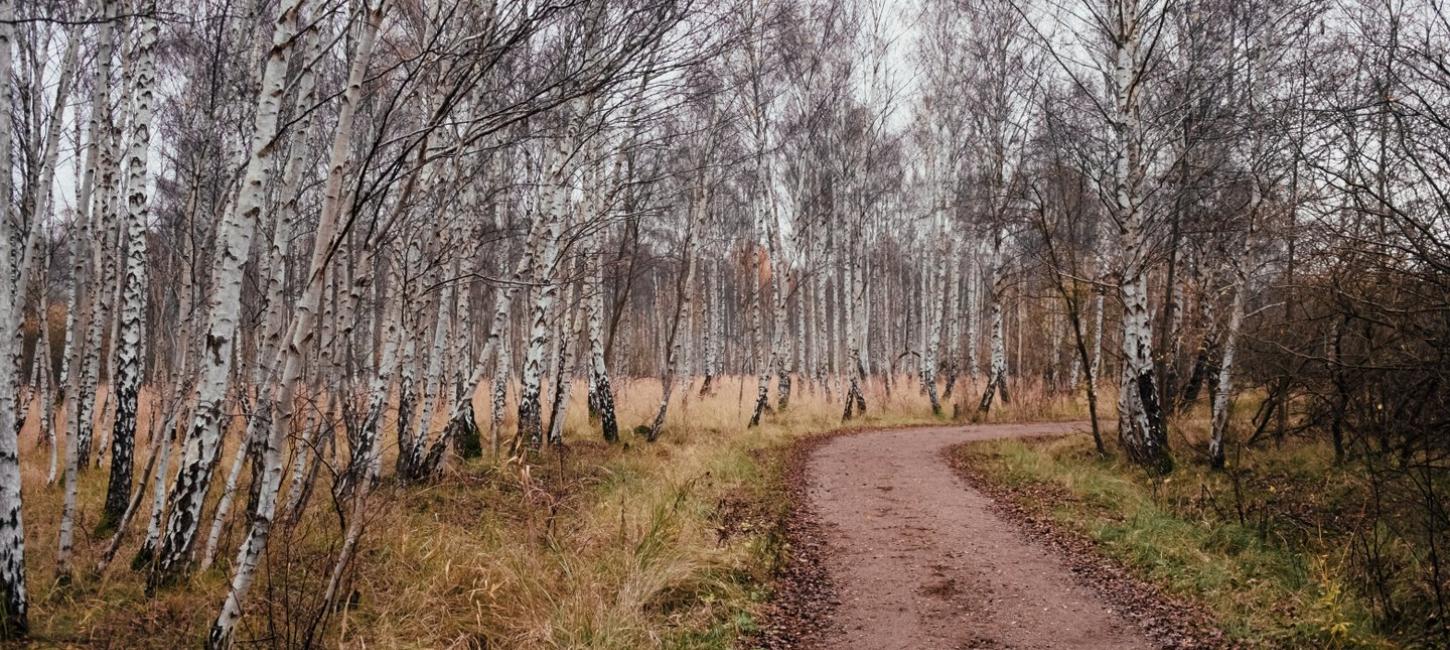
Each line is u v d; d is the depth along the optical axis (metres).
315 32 5.82
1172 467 11.61
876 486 11.37
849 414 20.61
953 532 8.70
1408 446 8.12
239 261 5.12
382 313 15.47
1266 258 12.16
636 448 13.50
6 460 4.57
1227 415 11.34
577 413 17.25
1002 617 6.18
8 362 4.60
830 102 20.25
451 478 9.98
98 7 7.37
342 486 6.19
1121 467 11.94
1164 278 18.86
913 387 27.84
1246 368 11.81
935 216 24.33
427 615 5.43
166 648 4.70
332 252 4.09
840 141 21.53
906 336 33.03
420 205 8.52
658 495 8.99
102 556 5.96
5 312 4.57
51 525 7.44
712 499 9.43
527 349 12.27
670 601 6.14
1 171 4.50
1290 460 11.30
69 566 5.70
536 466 11.36
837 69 20.30
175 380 6.79
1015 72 19.34
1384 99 7.00
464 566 6.16
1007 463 12.74
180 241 10.16
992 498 10.49
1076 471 11.55
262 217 8.36
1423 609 5.82
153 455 6.07
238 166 7.45
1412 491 7.01
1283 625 5.73
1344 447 10.79
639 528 7.38
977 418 21.09
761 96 17.12
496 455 11.89
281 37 4.71
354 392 8.89
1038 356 30.00
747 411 19.44
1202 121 12.04
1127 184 12.12
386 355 7.95
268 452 4.17
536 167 12.88
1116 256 16.73
